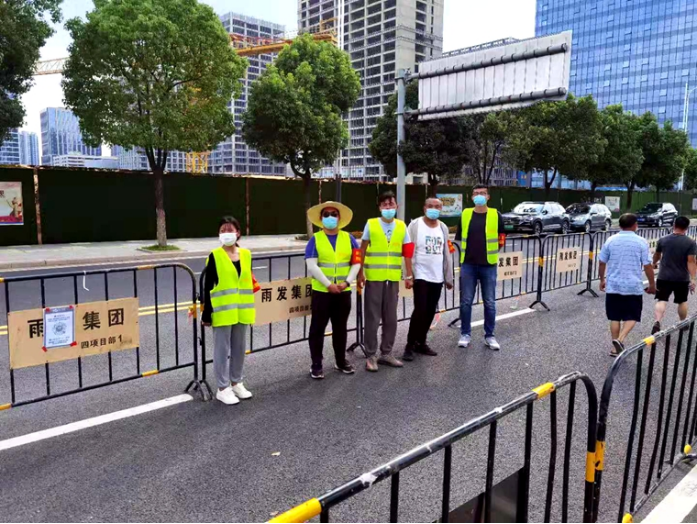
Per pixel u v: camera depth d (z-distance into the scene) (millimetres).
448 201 27281
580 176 31984
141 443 3926
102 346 4574
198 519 3039
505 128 27594
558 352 6410
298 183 22031
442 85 14000
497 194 30344
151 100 14602
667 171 38938
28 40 13195
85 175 16922
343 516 3090
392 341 5797
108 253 14531
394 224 5613
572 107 29438
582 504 3266
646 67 107250
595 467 2689
